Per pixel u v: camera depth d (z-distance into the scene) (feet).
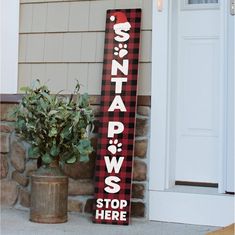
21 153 10.23
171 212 9.28
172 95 9.81
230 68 9.12
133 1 9.75
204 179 9.94
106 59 9.70
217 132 9.85
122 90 9.51
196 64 10.02
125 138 9.35
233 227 7.34
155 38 9.55
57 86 10.21
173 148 9.93
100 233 8.20
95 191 9.22
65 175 9.05
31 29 10.46
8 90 10.48
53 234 8.04
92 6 10.04
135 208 9.41
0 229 8.34
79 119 8.73
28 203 10.12
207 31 9.95
